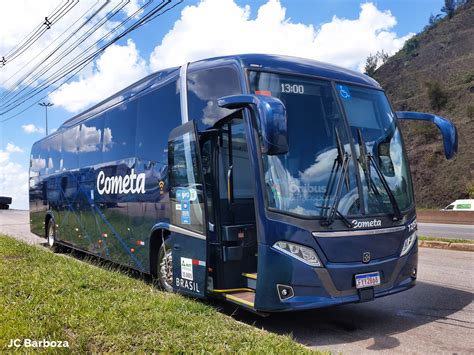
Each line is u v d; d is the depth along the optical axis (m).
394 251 6.19
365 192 6.10
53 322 5.64
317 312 7.00
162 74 8.50
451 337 5.79
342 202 5.91
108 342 5.03
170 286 7.76
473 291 8.11
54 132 14.85
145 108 8.77
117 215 9.78
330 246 5.71
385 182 6.31
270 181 5.77
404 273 6.31
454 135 6.92
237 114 6.36
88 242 11.49
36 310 6.19
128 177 9.29
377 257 6.01
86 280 7.87
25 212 40.12
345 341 5.71
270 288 5.67
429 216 28.34
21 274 8.52
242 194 6.82
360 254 5.87
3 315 5.99
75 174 12.45
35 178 16.67
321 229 5.71
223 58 6.84
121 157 9.68
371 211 6.07
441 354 5.23
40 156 16.23
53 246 14.47
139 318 5.72
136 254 8.88
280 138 5.19
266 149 5.20
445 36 83.62
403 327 6.23
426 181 48.59
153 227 8.18
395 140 6.84
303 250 5.64
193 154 6.73
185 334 5.20
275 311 5.65
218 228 6.70
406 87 75.88
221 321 5.73
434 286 8.51
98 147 10.98
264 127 5.21
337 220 5.80
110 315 5.87
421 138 52.94
